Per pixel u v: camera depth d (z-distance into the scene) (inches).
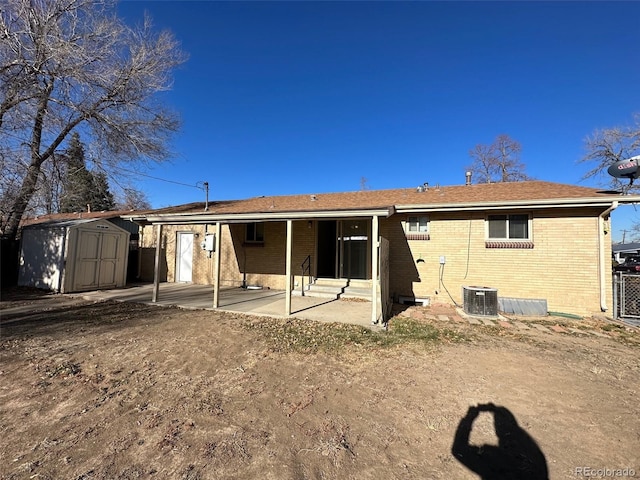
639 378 157.6
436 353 193.9
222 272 505.7
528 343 219.6
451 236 366.0
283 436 106.0
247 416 119.0
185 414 119.6
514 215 346.0
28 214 593.6
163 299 375.9
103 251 455.5
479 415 120.6
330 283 419.2
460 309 339.9
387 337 227.3
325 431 109.5
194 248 536.1
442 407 127.0
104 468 88.4
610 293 309.6
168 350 194.1
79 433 105.7
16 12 384.8
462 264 360.2
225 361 177.5
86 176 537.3
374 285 259.8
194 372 161.5
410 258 380.2
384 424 114.5
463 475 87.8
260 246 480.7
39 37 399.2
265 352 192.5
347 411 123.9
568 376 158.9
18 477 84.2
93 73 439.5
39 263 428.5
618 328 267.0
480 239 354.6
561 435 107.8
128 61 475.8
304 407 126.7
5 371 157.4
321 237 443.8
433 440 104.7
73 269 414.9
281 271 463.8
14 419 113.7
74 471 87.0
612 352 201.0
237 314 298.5
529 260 335.9
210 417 117.7
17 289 420.8
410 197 422.9
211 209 491.2
